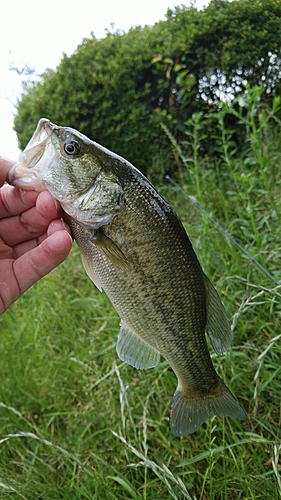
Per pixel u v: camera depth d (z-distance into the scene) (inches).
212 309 11.2
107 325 19.9
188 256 10.6
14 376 19.5
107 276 10.6
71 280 24.5
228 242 18.3
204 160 27.4
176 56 30.0
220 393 11.5
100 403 16.9
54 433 17.6
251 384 14.5
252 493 11.7
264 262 16.6
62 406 17.9
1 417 17.7
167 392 15.8
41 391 19.0
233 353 14.4
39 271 10.9
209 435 13.2
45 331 21.8
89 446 15.7
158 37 31.5
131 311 10.8
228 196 23.4
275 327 15.3
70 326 20.9
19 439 16.7
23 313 23.7
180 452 14.4
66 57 32.9
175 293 10.6
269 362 14.6
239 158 25.0
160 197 10.4
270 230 17.7
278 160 22.5
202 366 11.4
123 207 10.1
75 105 32.4
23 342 21.3
